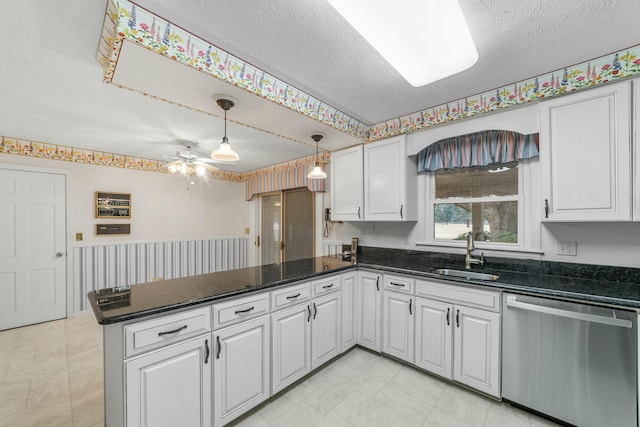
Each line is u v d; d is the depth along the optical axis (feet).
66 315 11.40
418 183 9.18
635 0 4.06
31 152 10.69
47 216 11.07
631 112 5.10
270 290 5.91
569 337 5.08
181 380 4.52
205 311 4.84
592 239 6.23
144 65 4.73
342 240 11.53
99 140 10.44
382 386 6.60
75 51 5.04
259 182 15.89
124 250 12.94
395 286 7.54
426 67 4.90
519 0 4.08
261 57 5.52
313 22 4.53
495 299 5.87
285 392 6.37
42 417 5.66
